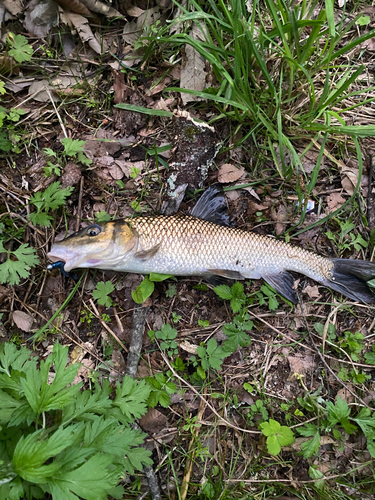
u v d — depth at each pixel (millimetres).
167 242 424
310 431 417
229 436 438
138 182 461
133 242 417
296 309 465
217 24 445
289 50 407
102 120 471
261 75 467
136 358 416
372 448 414
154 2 468
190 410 438
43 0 443
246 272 447
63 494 262
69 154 427
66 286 443
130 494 406
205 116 473
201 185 458
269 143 433
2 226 423
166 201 451
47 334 434
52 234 441
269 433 392
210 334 451
